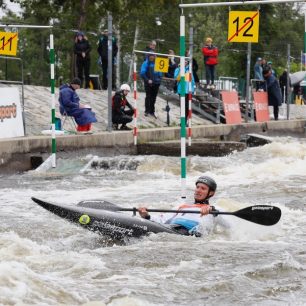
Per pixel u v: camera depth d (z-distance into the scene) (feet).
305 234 98.58
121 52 421.59
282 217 109.91
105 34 256.32
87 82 249.14
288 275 74.54
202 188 99.40
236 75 390.21
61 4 294.66
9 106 176.96
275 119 295.28
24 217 109.29
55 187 144.66
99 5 301.02
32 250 84.23
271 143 200.03
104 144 189.98
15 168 165.17
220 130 244.83
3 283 64.23
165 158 175.32
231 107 265.75
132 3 309.42
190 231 96.43
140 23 414.41
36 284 65.62
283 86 340.80
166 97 274.57
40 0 296.92
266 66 289.33
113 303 64.08
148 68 239.09
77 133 190.08
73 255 81.51
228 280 71.67
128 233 93.50
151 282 71.05
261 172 163.53
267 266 76.69
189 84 194.80
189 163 171.32
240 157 182.91
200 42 500.33
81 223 94.73
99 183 150.92
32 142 170.40
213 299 66.74
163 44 430.61
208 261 79.46
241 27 157.48
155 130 212.43
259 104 282.97
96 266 76.54
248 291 69.05
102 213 95.45
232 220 98.68
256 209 94.79
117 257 81.20
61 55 468.75
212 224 97.76
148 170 168.55
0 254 81.15
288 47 300.40
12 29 295.28
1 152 161.07
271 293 68.59
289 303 65.98
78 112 190.08
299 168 168.66
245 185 144.87
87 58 245.86
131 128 216.95
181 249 85.20
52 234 97.19
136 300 64.90
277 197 130.00
